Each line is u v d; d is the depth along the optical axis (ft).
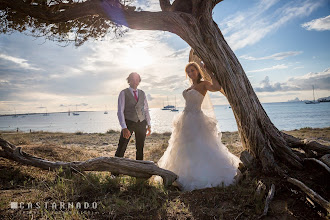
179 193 10.19
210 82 13.62
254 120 12.53
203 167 11.45
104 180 11.44
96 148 32.81
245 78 13.32
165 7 15.55
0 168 13.35
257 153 12.26
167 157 13.37
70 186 10.13
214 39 12.73
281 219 7.65
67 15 13.48
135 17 12.94
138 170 11.54
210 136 12.36
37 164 13.33
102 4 12.73
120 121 13.71
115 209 8.23
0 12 15.28
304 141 12.54
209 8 13.01
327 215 7.54
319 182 9.56
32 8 13.62
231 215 7.96
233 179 11.10
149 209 8.46
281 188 9.62
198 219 7.73
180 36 13.29
